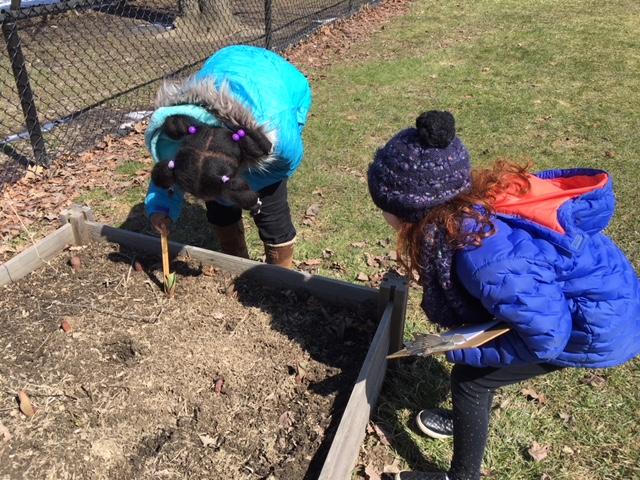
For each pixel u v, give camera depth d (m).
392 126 6.00
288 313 3.07
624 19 10.10
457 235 1.78
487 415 2.22
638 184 4.79
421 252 1.88
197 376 2.75
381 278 3.69
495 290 1.77
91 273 3.38
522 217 1.85
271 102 2.56
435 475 2.38
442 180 1.77
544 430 2.69
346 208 4.51
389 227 4.25
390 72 7.62
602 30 9.45
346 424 2.23
